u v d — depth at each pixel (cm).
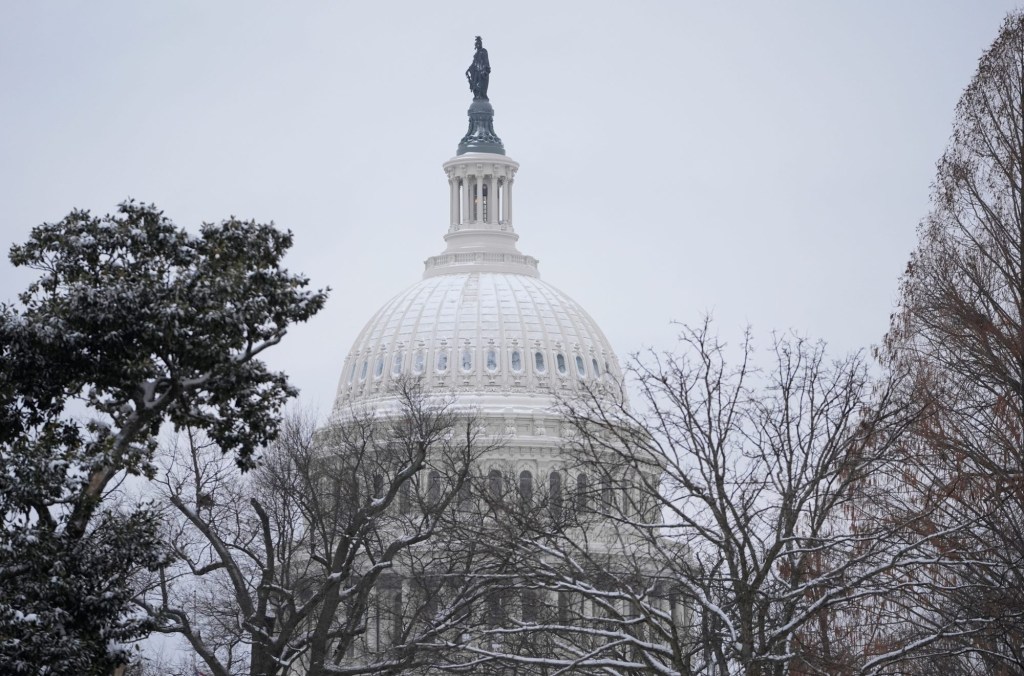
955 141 6794
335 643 11575
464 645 7362
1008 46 6681
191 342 6681
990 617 6012
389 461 10250
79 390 6850
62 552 6406
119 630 6525
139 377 6656
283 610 9238
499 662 6794
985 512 6388
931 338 6631
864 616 6525
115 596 6431
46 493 6406
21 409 6800
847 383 6397
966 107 6781
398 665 7888
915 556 6169
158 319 6594
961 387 6606
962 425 6494
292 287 7100
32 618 6156
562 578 6222
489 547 6631
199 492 8888
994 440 6431
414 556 9100
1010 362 6481
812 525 6138
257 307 6844
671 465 6294
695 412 6291
